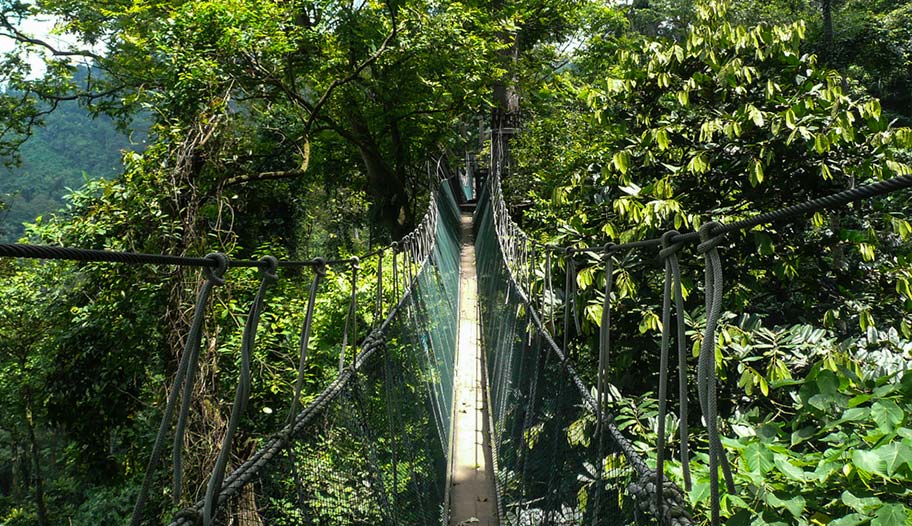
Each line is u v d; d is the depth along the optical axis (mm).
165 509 5379
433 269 6867
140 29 10445
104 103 13461
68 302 7535
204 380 5531
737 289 3568
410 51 11039
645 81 4383
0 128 13547
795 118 3422
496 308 6203
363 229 21594
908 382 2029
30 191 56469
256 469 1713
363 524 2441
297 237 14953
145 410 6871
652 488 1488
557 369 2730
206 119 7062
